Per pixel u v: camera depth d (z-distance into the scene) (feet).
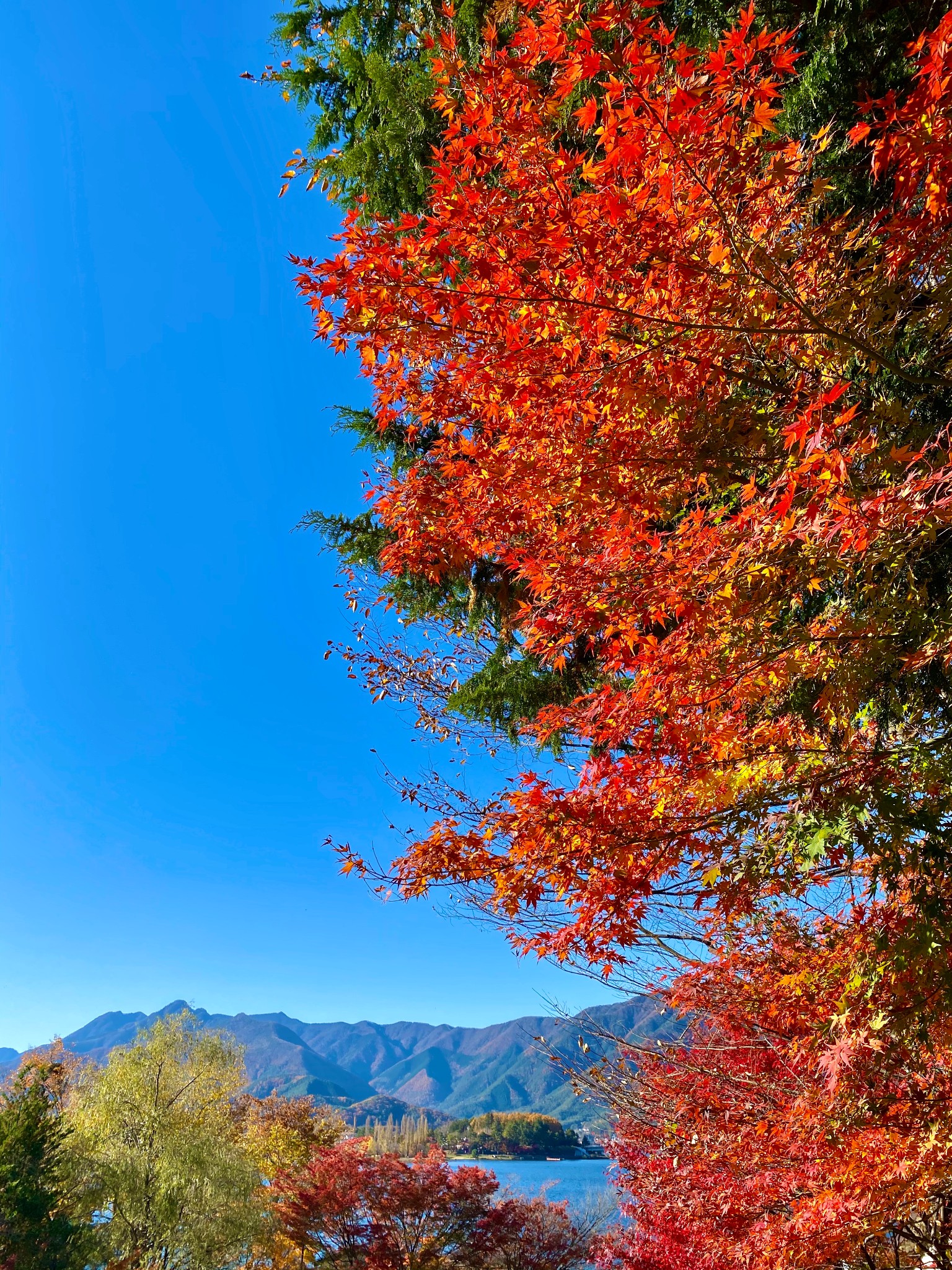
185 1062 85.10
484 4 16.63
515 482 12.56
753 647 11.09
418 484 14.53
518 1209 65.57
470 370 10.52
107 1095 74.59
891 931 10.66
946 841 9.71
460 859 13.41
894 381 12.10
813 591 12.20
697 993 19.57
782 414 11.17
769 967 17.65
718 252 9.29
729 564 10.27
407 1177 67.21
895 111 9.22
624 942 12.69
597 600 11.68
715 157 8.99
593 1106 26.00
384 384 12.03
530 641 14.37
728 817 11.39
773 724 12.66
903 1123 12.85
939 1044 12.23
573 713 14.24
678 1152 19.95
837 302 10.42
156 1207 67.31
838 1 12.51
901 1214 12.78
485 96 9.59
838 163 13.42
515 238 9.09
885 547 9.65
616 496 11.46
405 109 18.21
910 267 10.38
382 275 9.39
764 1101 18.58
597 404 11.03
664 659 11.21
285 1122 108.06
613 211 8.59
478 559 20.16
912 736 12.45
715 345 10.27
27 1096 56.59
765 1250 13.87
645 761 12.00
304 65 21.86
